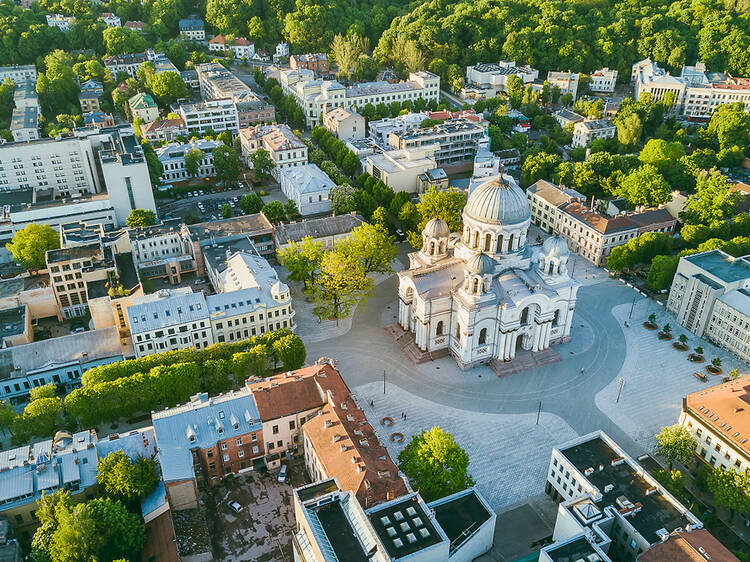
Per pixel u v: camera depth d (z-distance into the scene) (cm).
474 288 18238
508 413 17550
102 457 14112
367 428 14662
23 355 18025
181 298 19000
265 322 19762
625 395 18250
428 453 13750
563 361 19662
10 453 14050
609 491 13112
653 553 11325
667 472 15550
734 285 19950
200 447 14438
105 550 12250
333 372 16338
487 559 13350
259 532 13800
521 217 19312
